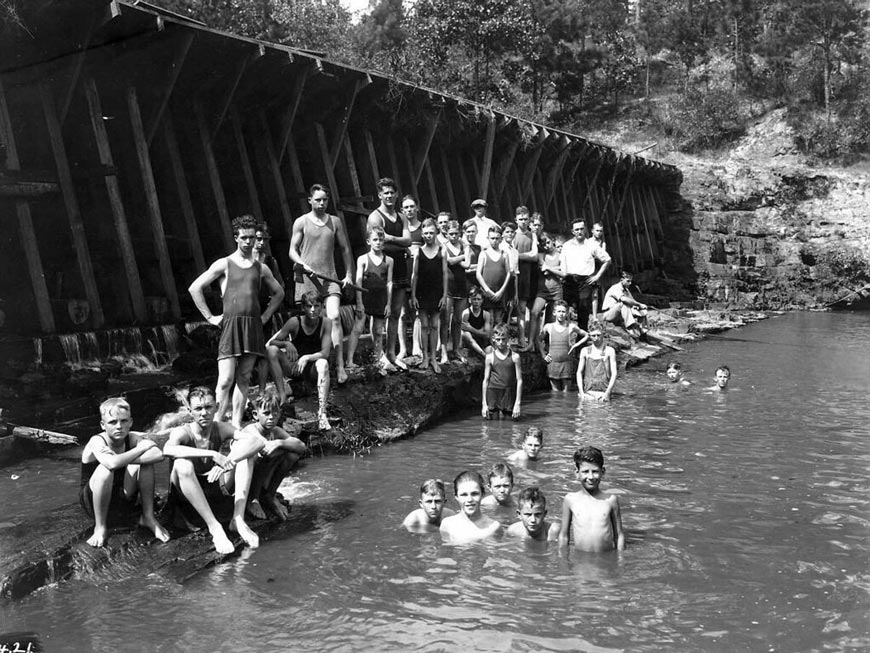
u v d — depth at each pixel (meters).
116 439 6.35
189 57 13.67
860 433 10.84
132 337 11.77
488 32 45.56
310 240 10.20
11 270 12.37
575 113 56.75
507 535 6.77
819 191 41.47
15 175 11.41
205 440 6.88
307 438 9.54
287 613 5.29
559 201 30.80
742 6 56.12
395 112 18.81
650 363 18.06
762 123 50.53
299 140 17.83
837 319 31.48
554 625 5.08
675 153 50.25
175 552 6.21
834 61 53.34
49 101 11.88
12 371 9.91
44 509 6.94
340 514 7.36
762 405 13.04
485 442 10.38
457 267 12.75
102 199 13.76
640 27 58.50
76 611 5.34
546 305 15.74
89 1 10.92
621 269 34.94
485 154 22.75
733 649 4.76
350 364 11.14
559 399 13.67
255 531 6.84
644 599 5.47
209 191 15.05
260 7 29.38
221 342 8.02
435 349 12.77
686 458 9.48
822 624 5.09
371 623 5.13
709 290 38.22
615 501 6.49
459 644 4.84
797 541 6.63
